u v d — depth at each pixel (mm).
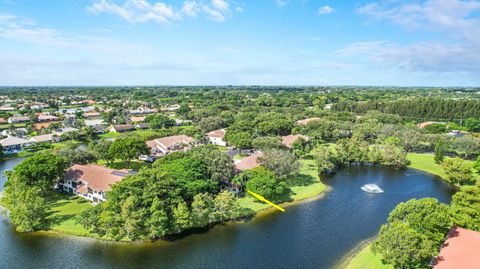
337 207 85250
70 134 167875
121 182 70312
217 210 74250
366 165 128000
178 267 57781
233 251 63031
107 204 66875
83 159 104750
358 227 73750
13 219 70562
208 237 68188
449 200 91812
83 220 67625
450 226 58594
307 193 94062
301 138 139000
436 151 127438
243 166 98188
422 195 95500
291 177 105812
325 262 59812
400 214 62375
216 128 184875
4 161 130125
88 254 61219
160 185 70000
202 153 94062
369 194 95438
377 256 60219
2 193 90750
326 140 168000
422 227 57812
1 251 61812
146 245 64500
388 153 126625
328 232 71125
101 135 184375
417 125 194750
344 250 63938
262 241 66938
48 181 84562
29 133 179625
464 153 138375
